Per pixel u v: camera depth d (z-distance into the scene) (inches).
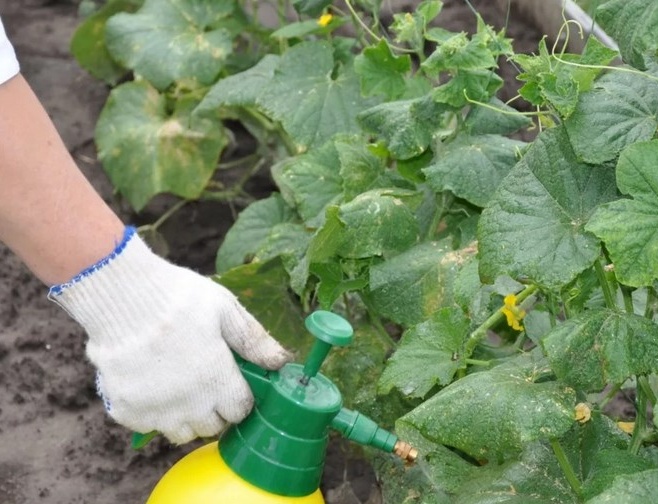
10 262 86.0
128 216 93.0
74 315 52.3
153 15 92.2
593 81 53.6
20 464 73.0
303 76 75.3
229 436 52.9
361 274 65.4
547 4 80.8
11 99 50.6
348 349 67.1
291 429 51.4
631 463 50.8
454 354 56.9
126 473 72.9
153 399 52.0
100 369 52.3
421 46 67.1
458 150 61.2
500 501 52.7
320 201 68.4
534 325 60.0
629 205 48.0
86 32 99.3
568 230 50.5
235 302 53.0
